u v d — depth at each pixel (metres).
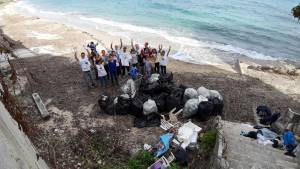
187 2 36.91
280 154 8.00
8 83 12.64
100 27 26.28
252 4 37.25
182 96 11.83
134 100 11.16
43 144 9.28
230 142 8.41
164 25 27.36
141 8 33.38
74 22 27.92
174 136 9.74
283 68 19.42
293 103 13.23
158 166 8.33
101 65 13.05
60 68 15.84
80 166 8.73
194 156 8.95
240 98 13.20
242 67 18.52
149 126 10.57
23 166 3.37
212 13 32.28
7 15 30.14
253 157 7.65
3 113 3.81
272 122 10.40
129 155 9.23
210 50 22.19
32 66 15.89
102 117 11.13
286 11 34.50
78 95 12.83
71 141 9.65
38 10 32.91
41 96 12.59
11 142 3.34
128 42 22.30
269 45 24.31
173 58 19.97
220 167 6.73
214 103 11.07
